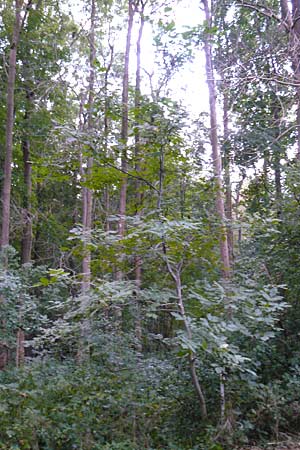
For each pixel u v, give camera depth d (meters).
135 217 6.80
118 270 7.45
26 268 11.72
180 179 7.73
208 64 10.74
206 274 7.88
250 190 11.97
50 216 21.08
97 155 7.27
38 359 9.30
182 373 7.20
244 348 7.34
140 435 6.76
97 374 7.52
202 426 6.70
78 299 6.93
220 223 7.09
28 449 6.20
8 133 14.81
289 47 9.98
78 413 6.73
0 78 17.48
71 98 18.06
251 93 10.86
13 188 18.67
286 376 7.39
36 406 6.90
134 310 7.48
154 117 7.12
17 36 15.63
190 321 6.25
